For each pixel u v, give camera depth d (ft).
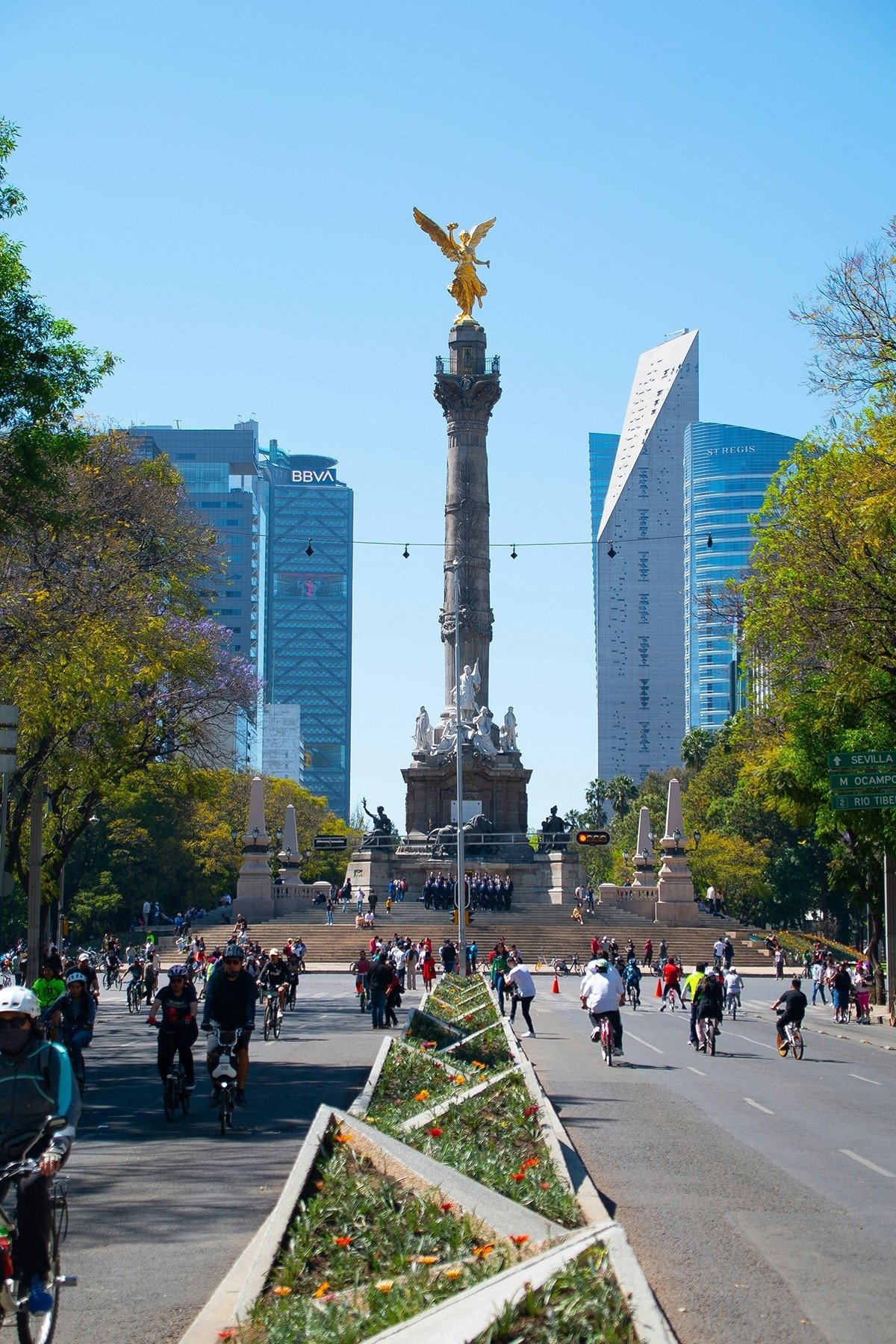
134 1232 50.49
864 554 134.21
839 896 471.21
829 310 133.59
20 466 119.34
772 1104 91.09
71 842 186.80
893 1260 47.29
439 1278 34.14
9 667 133.69
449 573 394.32
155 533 191.21
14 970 193.06
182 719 190.80
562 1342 28.14
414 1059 89.61
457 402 393.50
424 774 390.01
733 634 193.06
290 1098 90.48
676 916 344.28
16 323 113.09
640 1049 133.49
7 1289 34.22
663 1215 54.24
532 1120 64.34
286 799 519.60
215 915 346.33
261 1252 39.24
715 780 494.59
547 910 342.44
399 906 347.97
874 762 137.49
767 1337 38.11
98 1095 96.27
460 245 404.57
